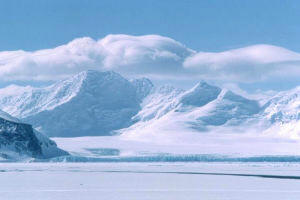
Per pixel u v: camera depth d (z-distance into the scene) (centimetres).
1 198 18300
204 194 19462
